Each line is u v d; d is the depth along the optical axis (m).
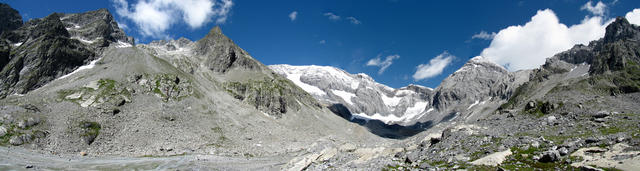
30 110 107.56
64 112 114.00
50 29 166.75
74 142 100.44
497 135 51.38
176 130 130.50
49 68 148.62
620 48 149.12
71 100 123.31
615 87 114.75
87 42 190.25
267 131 166.88
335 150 75.50
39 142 94.44
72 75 152.38
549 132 51.44
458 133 57.88
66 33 175.62
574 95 103.69
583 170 29.38
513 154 38.72
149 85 153.00
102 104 125.31
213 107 165.25
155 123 129.00
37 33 162.62
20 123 97.62
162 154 109.19
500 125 69.88
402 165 45.78
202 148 123.38
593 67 160.50
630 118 49.88
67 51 160.25
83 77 149.00
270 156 128.62
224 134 144.25
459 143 51.66
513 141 44.12
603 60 153.12
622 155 30.19
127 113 127.50
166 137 122.69
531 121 65.56
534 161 35.00
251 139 149.88
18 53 148.25
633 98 85.31
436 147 53.97
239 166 95.06
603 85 121.06
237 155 122.69
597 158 31.27
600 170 27.95
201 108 157.25
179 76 174.62
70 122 108.75
